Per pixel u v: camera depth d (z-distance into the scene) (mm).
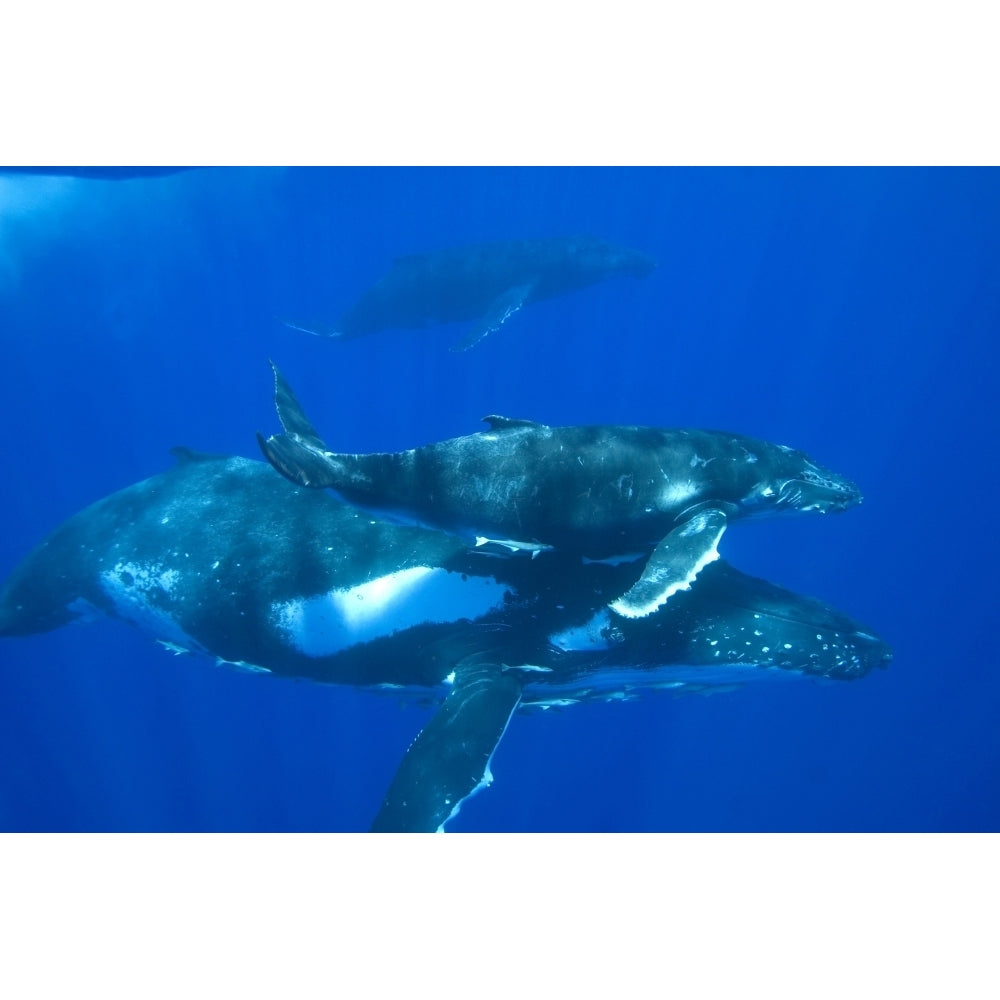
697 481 8820
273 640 10602
